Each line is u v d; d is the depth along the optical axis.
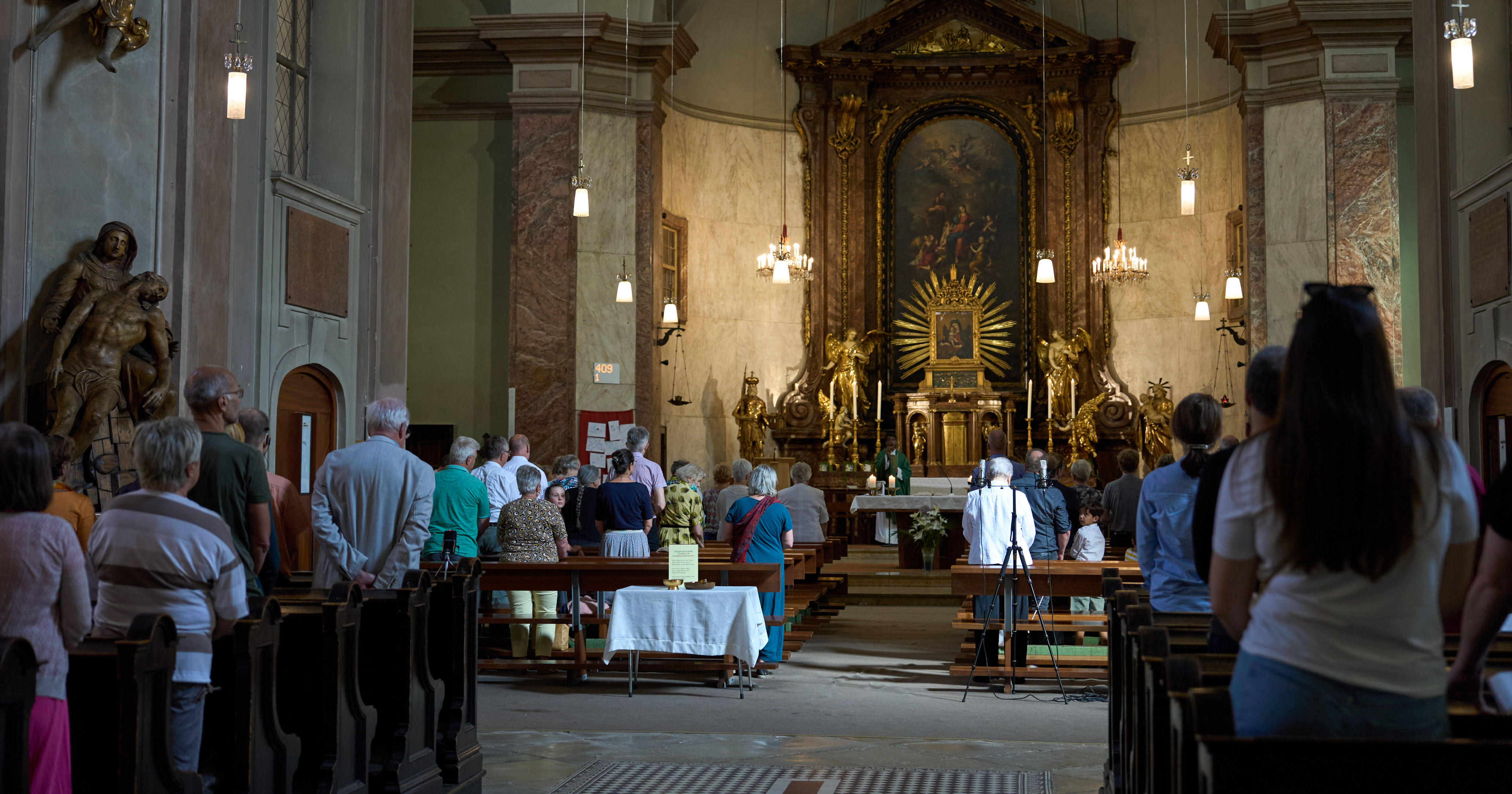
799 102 20.28
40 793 3.36
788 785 5.69
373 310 11.32
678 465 10.05
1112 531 10.16
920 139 20.50
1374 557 2.24
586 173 16.00
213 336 8.65
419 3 16.52
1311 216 15.40
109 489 7.36
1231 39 15.82
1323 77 15.32
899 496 15.03
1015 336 20.28
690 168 19.14
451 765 5.40
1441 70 10.96
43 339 7.37
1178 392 19.14
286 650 4.63
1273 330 15.52
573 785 5.70
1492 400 10.30
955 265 20.45
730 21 19.58
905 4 20.02
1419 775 2.11
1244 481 2.46
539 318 15.90
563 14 15.84
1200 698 2.25
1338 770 2.12
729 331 19.59
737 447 19.59
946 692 8.51
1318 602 2.31
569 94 15.99
